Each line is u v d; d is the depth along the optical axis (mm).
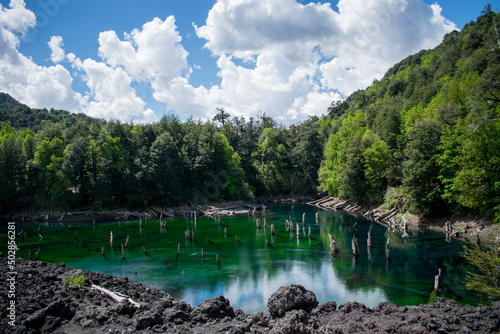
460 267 29812
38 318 12750
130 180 73562
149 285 26828
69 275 19797
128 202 73875
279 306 13578
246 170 99125
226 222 62812
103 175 71375
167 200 78812
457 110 47938
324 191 97750
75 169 70500
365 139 70625
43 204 72000
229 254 37281
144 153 78000
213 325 13133
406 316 13242
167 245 42688
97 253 38469
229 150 89938
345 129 93875
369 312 14281
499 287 17453
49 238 48562
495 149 37125
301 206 87688
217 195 82875
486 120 30344
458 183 39750
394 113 76500
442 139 45250
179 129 96750
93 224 61438
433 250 35969
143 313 13641
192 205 78188
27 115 159125
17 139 82312
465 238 39656
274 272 30109
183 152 84000
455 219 45219
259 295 24344
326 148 105250
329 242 42594
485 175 37156
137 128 86750
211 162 83625
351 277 28078
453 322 11789
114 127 79562
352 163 69562
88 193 71250
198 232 52250
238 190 88000
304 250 38562
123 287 19578
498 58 33969
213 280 28031
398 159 69750
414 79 116125
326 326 12367
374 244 40594
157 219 68438
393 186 67375
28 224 63969
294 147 114438
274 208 83562
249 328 12688
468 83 52125
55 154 76312
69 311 13953
